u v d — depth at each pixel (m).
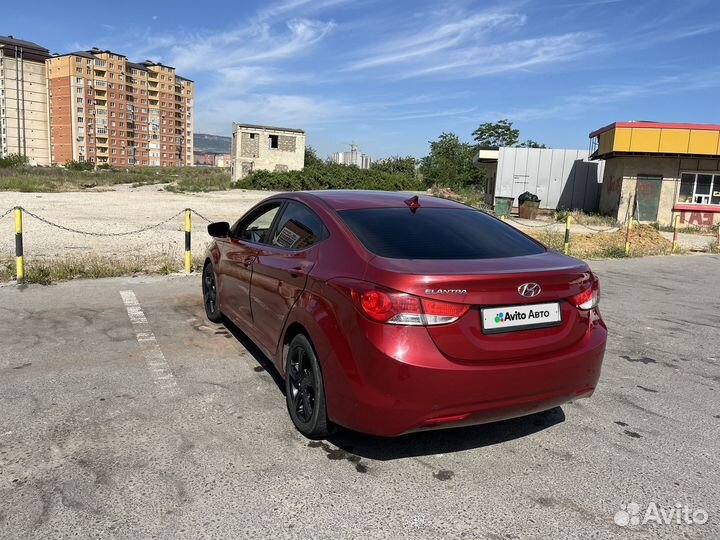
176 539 2.57
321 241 3.76
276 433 3.64
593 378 3.44
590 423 3.93
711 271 11.36
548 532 2.69
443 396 2.96
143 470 3.15
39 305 6.76
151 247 11.98
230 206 24.80
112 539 2.55
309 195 4.39
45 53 134.38
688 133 22.31
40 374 4.55
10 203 23.89
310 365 3.52
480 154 30.08
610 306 7.72
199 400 4.12
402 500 2.92
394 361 2.93
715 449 3.57
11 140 127.12
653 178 23.53
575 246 14.54
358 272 3.22
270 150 55.31
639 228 16.72
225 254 5.42
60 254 10.71
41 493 2.90
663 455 3.48
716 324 6.85
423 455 3.41
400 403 2.96
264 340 4.33
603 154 24.20
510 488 3.07
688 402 4.35
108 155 134.88
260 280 4.36
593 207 28.12
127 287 7.87
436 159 57.72
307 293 3.55
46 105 131.25
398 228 3.68
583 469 3.29
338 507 2.85
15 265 9.12
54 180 43.12
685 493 3.05
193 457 3.30
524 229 19.34
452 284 2.97
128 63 136.25
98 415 3.83
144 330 5.84
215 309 5.98
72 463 3.20
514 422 3.92
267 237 4.61
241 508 2.81
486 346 3.05
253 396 4.22
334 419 3.27
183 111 153.62
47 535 2.57
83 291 7.57
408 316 2.94
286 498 2.91
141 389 4.30
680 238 19.31
